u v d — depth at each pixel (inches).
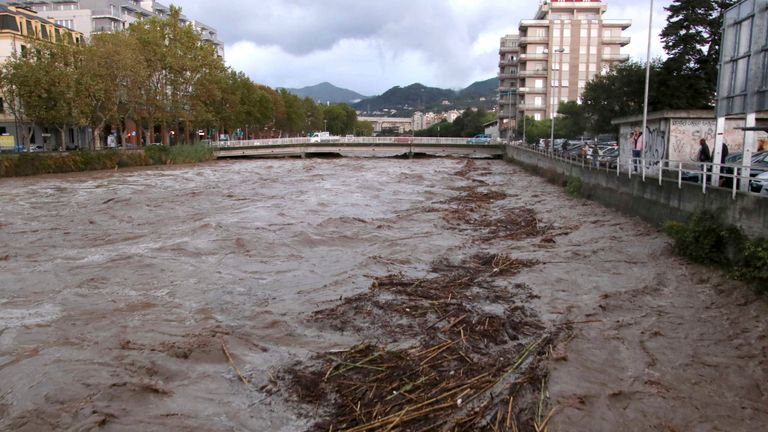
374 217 945.5
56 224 893.2
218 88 2876.5
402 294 496.7
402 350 369.7
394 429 276.2
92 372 345.7
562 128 3004.4
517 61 4254.4
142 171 2034.9
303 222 869.8
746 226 539.5
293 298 496.1
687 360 362.6
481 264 620.1
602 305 466.6
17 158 1779.0
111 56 2065.7
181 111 2635.3
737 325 422.6
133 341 396.5
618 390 319.6
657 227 778.2
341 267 606.5
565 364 351.6
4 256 669.3
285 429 282.5
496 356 360.5
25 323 439.8
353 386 321.7
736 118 912.9
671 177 830.5
